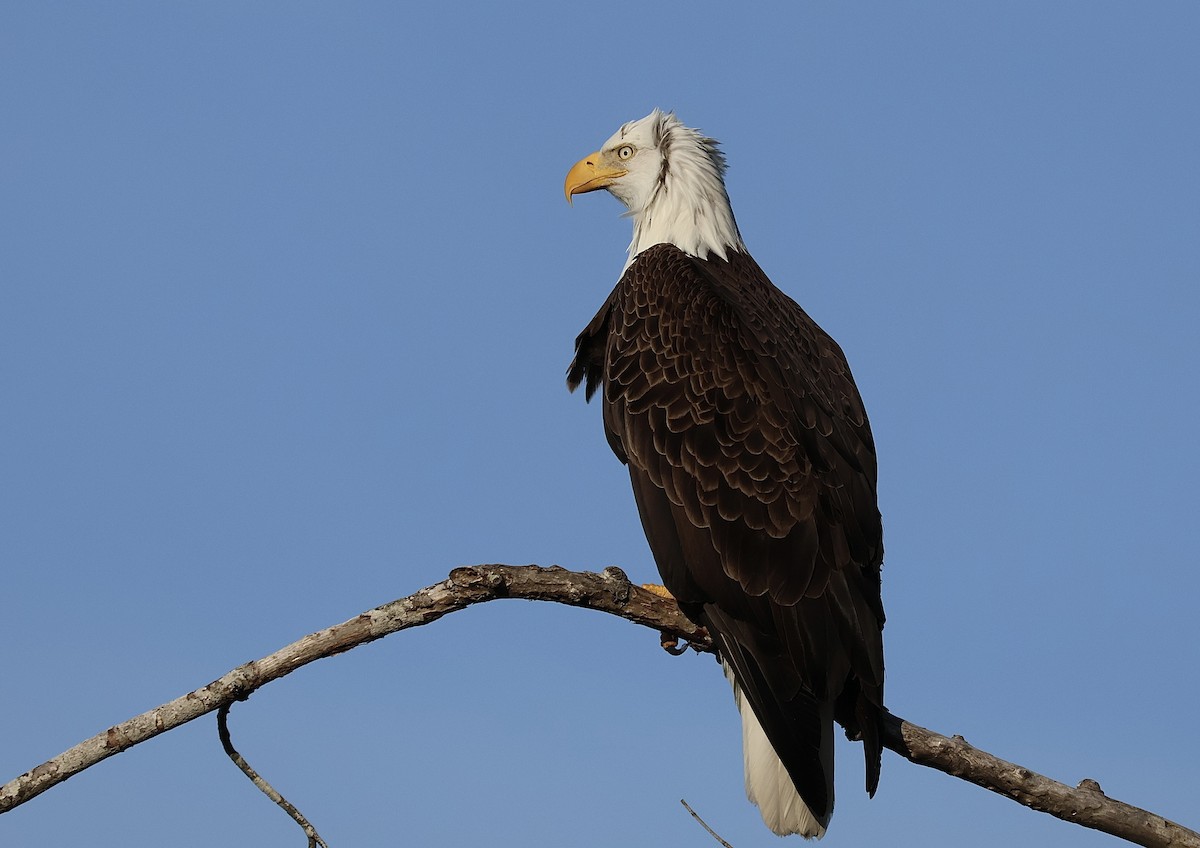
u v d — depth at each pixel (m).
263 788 9.29
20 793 8.89
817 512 10.96
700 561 11.08
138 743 9.11
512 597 9.99
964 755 9.94
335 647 9.41
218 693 9.16
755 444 11.24
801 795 9.91
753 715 10.98
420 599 9.62
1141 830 9.73
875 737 10.01
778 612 10.64
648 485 11.64
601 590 10.52
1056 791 9.78
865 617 10.68
